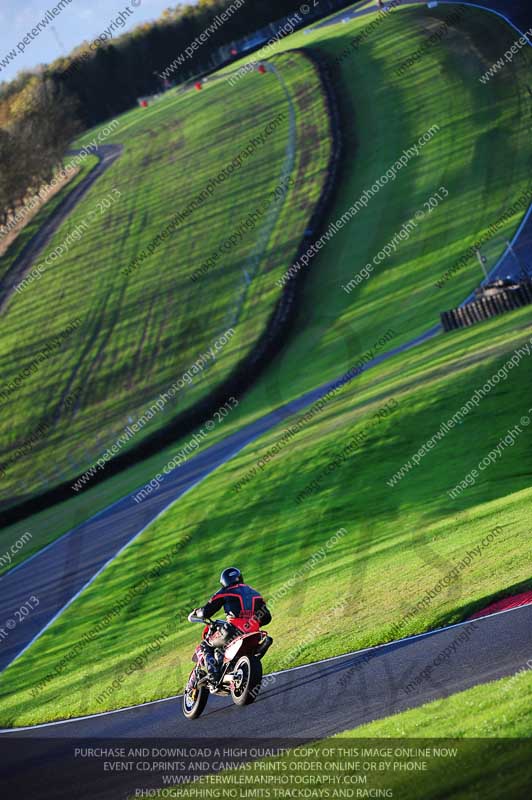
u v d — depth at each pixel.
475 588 18.05
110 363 88.06
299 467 42.16
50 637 36.28
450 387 41.81
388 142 103.31
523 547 20.02
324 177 103.31
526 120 92.56
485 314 54.84
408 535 28.28
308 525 35.09
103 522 52.12
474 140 94.81
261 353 75.00
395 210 89.94
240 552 35.84
